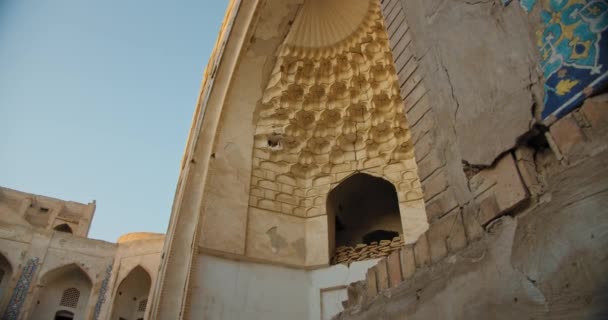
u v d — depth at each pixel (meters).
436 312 2.44
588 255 1.80
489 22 2.76
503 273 2.13
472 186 2.52
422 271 2.66
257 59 9.26
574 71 2.11
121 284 19.72
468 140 2.64
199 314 6.64
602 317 1.67
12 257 20.09
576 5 2.19
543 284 1.94
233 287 7.05
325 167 8.80
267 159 8.76
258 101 9.19
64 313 20.25
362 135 8.82
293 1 8.84
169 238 8.05
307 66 9.31
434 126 3.01
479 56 2.76
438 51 3.17
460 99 2.82
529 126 2.24
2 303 19.11
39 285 19.84
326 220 8.20
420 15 3.53
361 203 9.98
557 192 2.02
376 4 8.47
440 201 2.75
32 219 26.03
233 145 8.62
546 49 2.29
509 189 2.26
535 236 2.05
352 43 9.05
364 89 8.98
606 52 1.98
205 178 8.05
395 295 2.80
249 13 9.12
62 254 20.72
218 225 7.57
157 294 7.18
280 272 7.50
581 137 2.00
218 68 9.22
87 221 27.16
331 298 7.28
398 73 3.60
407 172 8.18
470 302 2.26
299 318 7.12
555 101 2.16
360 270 7.38
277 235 7.91
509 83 2.47
